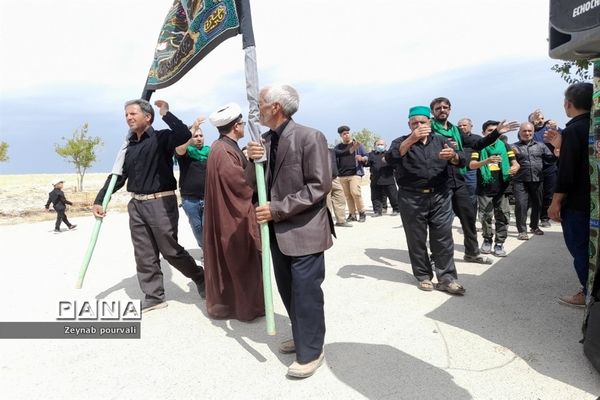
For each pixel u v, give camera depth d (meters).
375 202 10.70
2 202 18.34
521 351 2.96
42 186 25.98
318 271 2.79
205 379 2.82
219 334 3.57
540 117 7.37
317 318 2.79
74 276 5.75
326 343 3.25
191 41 3.64
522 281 4.55
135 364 3.08
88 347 3.40
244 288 3.78
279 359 3.06
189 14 3.66
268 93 2.78
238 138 3.98
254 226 3.74
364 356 3.01
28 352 3.35
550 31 2.03
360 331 3.45
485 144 4.90
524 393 2.46
